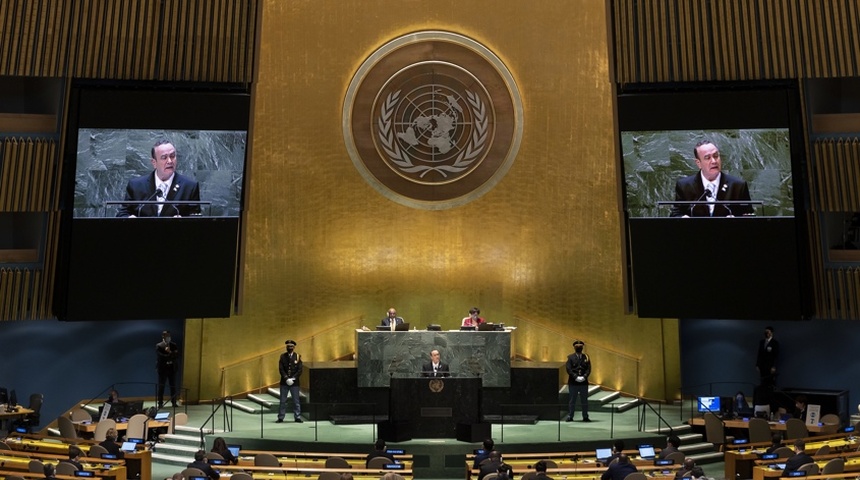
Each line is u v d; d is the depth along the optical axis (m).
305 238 21.72
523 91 21.98
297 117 21.75
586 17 21.77
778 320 20.08
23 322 20.95
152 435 18.55
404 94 22.03
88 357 21.34
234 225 19.75
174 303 19.73
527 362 20.69
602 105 21.70
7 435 18.83
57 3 19.52
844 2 19.59
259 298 21.44
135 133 19.52
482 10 22.02
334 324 21.72
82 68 19.58
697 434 18.75
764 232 19.48
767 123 19.50
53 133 19.73
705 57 19.89
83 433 18.28
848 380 20.89
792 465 13.70
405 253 22.03
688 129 19.73
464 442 17.42
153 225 19.52
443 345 19.80
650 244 19.89
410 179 22.06
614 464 13.38
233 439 17.73
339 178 21.91
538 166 21.95
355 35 21.95
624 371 21.50
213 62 19.91
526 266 21.94
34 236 20.86
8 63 19.39
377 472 13.93
